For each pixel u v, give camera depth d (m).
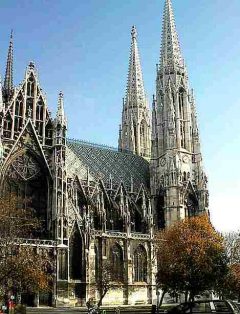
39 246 98.50
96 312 75.31
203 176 138.62
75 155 131.38
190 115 146.25
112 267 111.38
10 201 89.00
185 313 41.88
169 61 150.75
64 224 103.50
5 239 77.50
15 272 75.81
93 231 110.69
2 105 106.69
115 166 140.12
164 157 140.00
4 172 103.19
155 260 120.62
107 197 127.31
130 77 179.88
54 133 110.31
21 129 107.81
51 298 97.19
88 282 104.25
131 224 125.19
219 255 94.38
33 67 114.44
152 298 117.50
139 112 174.25
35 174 107.50
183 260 92.69
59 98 113.12
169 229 111.00
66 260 101.06
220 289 92.94
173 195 132.88
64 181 107.31
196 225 100.25
